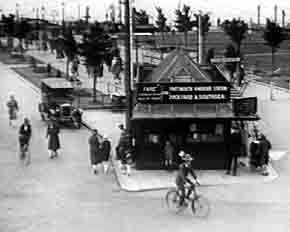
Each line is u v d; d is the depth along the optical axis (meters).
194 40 80.69
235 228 15.91
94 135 22.19
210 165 22.44
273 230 15.72
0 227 16.05
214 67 29.77
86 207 17.95
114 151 25.88
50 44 87.50
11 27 93.44
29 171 22.55
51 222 16.53
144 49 53.97
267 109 38.19
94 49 42.41
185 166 17.23
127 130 23.78
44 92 35.97
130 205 18.14
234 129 24.77
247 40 89.00
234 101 22.45
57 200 18.72
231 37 67.12
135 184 20.44
